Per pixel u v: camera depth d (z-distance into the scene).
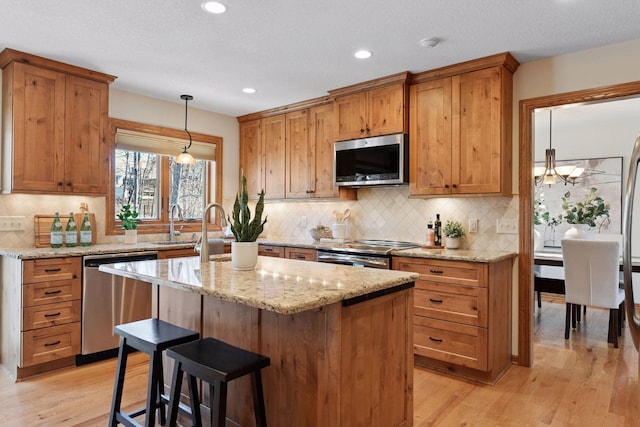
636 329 1.28
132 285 3.34
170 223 4.29
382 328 1.89
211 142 4.72
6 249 3.16
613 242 3.56
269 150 4.69
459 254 3.03
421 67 3.28
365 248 3.49
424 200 3.81
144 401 2.54
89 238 3.54
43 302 2.90
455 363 2.91
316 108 4.24
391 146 3.52
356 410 1.74
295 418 1.78
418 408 2.49
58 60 3.13
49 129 3.15
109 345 3.22
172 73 3.43
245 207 2.17
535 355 3.43
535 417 2.38
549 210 5.81
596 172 5.48
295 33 2.67
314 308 1.53
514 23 2.52
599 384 2.84
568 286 3.86
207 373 1.58
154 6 2.33
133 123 4.01
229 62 3.19
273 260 2.64
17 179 2.99
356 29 2.61
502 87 3.04
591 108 4.63
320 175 4.21
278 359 1.85
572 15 2.40
